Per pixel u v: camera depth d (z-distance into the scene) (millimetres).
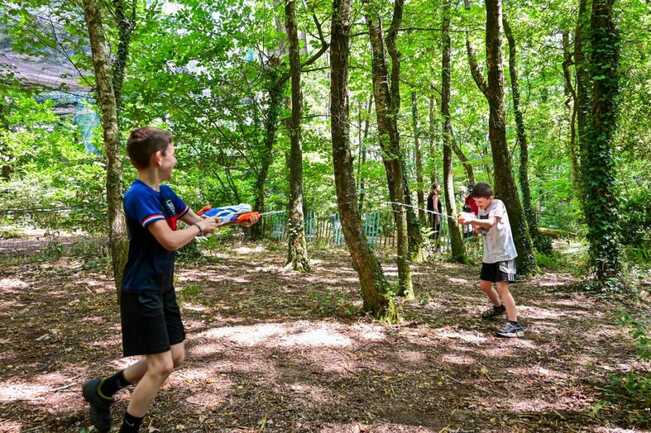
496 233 4906
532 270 8875
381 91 6098
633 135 9797
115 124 5570
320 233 14016
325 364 3855
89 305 5762
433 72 12828
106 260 8859
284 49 13273
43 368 3691
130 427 2385
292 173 9148
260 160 12812
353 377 3609
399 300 6230
